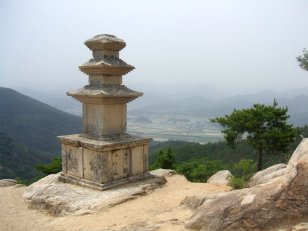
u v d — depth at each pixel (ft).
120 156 44.34
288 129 67.97
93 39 45.27
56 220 35.40
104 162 42.34
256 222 22.40
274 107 69.46
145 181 46.37
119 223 31.96
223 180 52.95
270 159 83.82
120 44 45.65
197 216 26.66
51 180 48.55
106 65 43.47
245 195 24.86
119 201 38.47
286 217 22.11
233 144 72.02
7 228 34.47
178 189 45.11
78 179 45.11
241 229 22.61
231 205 24.35
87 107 46.88
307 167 23.52
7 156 186.70
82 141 44.21
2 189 51.26
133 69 47.39
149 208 36.55
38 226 34.42
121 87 46.26
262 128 69.10
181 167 75.36
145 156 47.83
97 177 42.75
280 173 37.06
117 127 46.55
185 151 138.51
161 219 31.22
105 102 44.14
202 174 69.46
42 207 40.37
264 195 23.65
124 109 47.32
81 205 37.47
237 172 60.75
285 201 22.62
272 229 21.91
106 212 35.83
